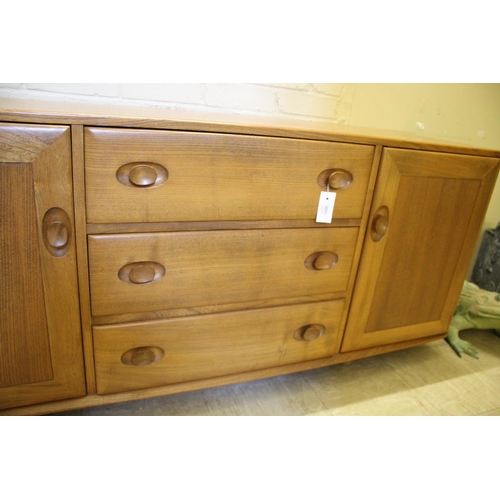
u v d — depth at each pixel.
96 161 0.66
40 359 0.75
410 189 0.95
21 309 0.71
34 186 0.64
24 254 0.67
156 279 0.78
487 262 1.71
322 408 1.03
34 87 0.97
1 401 0.76
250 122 0.83
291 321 0.96
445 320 1.22
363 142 0.84
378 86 1.35
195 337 0.86
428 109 1.48
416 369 1.25
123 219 0.71
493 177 1.05
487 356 1.37
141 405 0.98
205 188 0.74
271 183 0.79
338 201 0.87
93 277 0.73
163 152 0.69
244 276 0.85
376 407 1.05
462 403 1.10
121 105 1.05
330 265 0.93
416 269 1.07
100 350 0.79
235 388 1.07
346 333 1.05
